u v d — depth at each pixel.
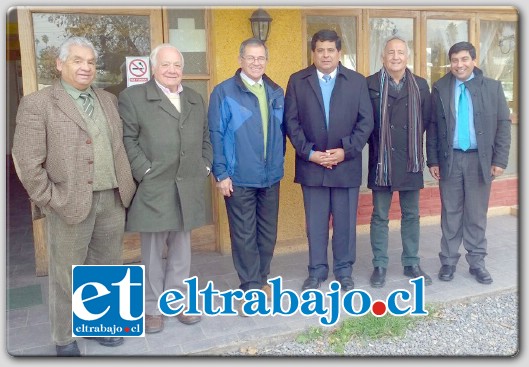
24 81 3.84
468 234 3.85
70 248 2.69
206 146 3.18
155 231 2.94
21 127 2.50
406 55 3.50
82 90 2.65
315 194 3.58
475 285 3.77
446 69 5.22
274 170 3.37
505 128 3.66
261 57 3.18
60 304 2.77
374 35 4.90
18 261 4.44
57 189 2.60
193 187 3.03
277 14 4.29
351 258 3.67
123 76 4.13
